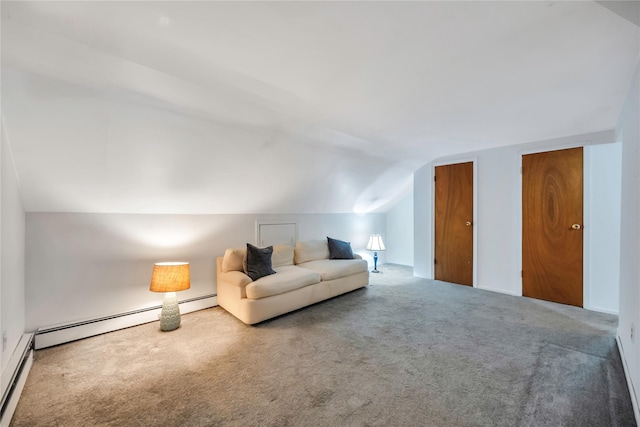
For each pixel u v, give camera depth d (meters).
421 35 1.51
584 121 2.94
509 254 3.98
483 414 1.61
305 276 3.35
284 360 2.20
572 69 1.89
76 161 2.31
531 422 1.55
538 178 3.71
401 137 3.48
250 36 1.50
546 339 2.55
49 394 1.78
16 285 2.14
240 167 3.21
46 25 1.39
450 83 2.08
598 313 3.21
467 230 4.42
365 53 1.67
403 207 6.29
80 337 2.57
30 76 1.74
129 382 1.91
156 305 3.10
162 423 1.54
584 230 3.38
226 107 2.38
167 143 2.56
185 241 3.33
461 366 2.11
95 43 1.54
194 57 1.69
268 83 2.03
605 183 3.26
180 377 1.97
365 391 1.82
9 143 1.99
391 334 2.67
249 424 1.54
